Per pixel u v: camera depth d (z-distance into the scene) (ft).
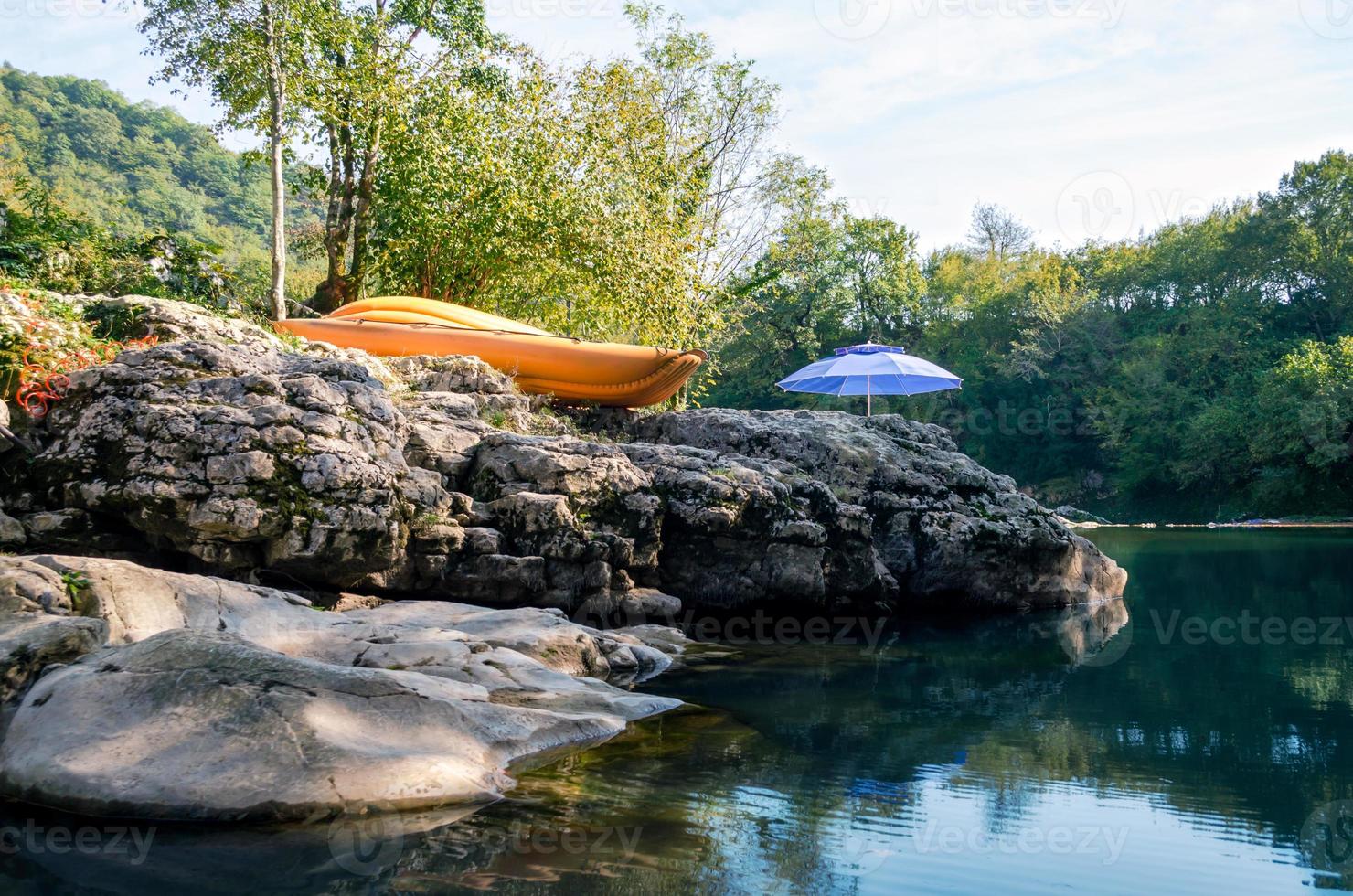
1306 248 128.36
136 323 26.61
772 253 83.97
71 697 12.34
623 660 21.08
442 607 20.75
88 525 20.21
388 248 52.75
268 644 16.21
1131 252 156.15
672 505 27.04
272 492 19.95
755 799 12.62
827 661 23.15
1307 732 16.60
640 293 52.70
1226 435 117.08
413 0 55.06
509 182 49.70
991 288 166.09
